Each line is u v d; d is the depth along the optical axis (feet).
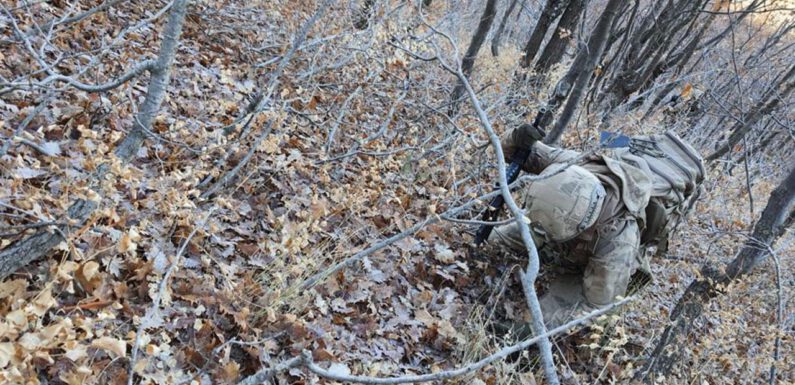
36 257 6.72
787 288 16.69
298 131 13.88
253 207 10.96
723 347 12.03
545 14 21.39
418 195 14.06
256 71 15.80
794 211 15.49
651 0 22.99
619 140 12.25
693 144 25.58
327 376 6.41
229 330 8.40
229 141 11.27
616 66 24.02
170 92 12.49
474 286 12.42
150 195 8.74
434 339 10.56
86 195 6.57
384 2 17.35
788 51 30.42
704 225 19.22
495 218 12.13
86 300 7.20
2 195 7.18
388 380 6.39
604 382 11.25
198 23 16.29
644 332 13.08
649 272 12.38
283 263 9.25
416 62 19.63
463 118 17.11
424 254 12.45
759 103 21.63
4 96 9.64
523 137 11.93
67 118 10.22
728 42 31.24
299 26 17.33
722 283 11.32
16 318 5.58
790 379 13.44
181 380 7.02
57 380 6.46
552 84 20.72
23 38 7.58
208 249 9.37
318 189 12.39
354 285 10.48
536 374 10.34
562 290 11.73
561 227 10.32
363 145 13.89
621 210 10.82
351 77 16.35
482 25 18.43
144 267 8.02
